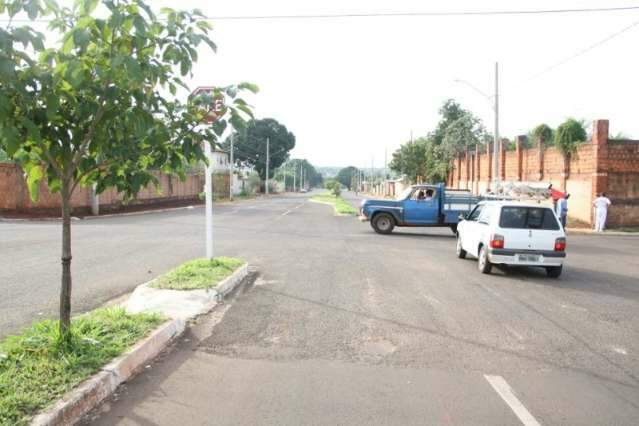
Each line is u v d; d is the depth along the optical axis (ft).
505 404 16.12
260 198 242.37
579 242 69.10
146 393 16.38
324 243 60.08
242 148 334.03
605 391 17.37
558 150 99.45
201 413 15.06
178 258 45.42
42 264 40.68
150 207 127.13
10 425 12.69
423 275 39.40
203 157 17.33
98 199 104.99
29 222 80.07
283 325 24.47
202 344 21.45
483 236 41.22
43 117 14.42
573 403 16.31
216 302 28.91
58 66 13.62
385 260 47.03
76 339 18.04
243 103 16.51
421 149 204.23
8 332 22.45
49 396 14.38
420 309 28.27
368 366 19.24
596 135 88.07
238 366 18.97
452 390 17.13
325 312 27.12
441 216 73.61
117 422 14.37
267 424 14.46
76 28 13.51
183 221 89.81
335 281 35.91
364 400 16.16
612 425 14.85
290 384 17.35
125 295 30.35
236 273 34.99
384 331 23.85
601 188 88.02
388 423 14.65
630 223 88.94
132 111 15.07
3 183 88.33
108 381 16.21
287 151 351.05
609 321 26.76
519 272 42.29
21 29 12.69
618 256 54.29
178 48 15.58
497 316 27.22
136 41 14.55
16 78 12.89
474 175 149.69
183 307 26.55
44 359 16.55
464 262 47.19
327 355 20.38
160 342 20.66
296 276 37.63
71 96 14.71
